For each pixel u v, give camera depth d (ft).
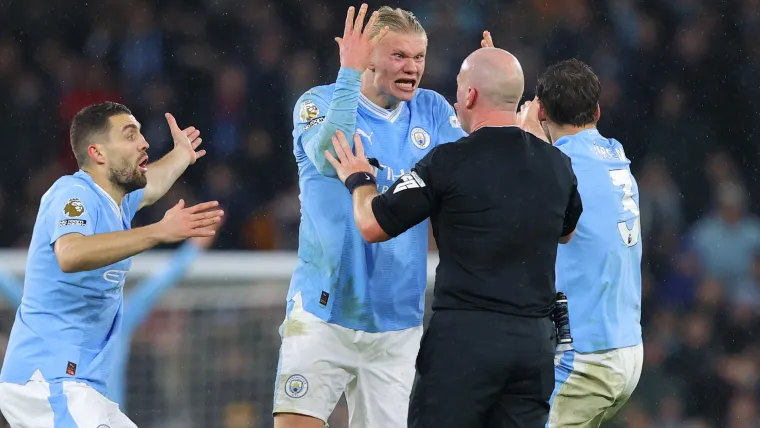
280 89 149.18
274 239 138.82
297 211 140.26
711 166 151.23
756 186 154.61
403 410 54.90
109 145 53.83
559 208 48.16
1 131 141.90
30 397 52.13
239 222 139.54
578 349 53.88
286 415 53.42
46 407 51.93
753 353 125.08
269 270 72.43
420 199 46.88
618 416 111.24
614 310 54.13
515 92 48.42
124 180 54.29
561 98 54.70
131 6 150.00
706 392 118.11
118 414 54.44
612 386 54.29
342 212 52.95
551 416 54.75
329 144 50.08
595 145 55.06
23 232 137.18
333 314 53.31
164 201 136.87
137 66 147.74
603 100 154.71
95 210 52.95
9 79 144.56
